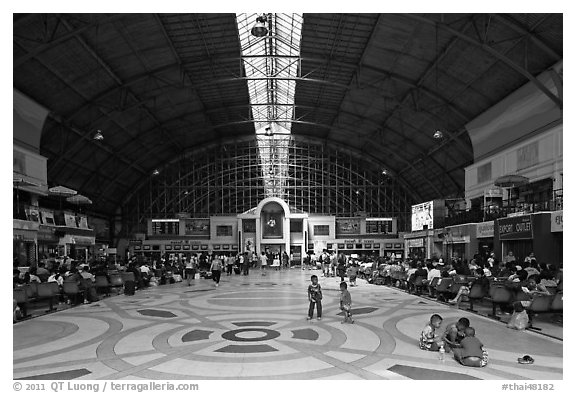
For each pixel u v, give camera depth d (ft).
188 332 35.88
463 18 68.69
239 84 118.73
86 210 144.46
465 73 84.79
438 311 46.34
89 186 137.28
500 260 78.23
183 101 120.37
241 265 114.01
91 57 81.46
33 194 90.84
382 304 52.21
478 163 101.96
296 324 39.17
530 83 76.33
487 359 25.76
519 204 83.25
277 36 99.19
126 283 64.39
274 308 49.62
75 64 81.30
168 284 84.89
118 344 31.65
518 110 83.10
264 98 138.21
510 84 80.89
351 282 78.13
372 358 27.22
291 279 95.61
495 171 93.86
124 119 115.85
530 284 41.09
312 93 124.26
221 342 32.04
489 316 41.78
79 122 103.45
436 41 75.05
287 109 143.64
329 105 131.34
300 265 157.48
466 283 51.52
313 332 35.45
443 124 111.34
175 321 41.32
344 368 25.08
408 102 109.81
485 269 57.82
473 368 24.89
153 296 62.95
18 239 76.54
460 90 91.76
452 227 101.60
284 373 24.23
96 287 61.87
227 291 69.56
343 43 91.50
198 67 102.27
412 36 79.77
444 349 28.66
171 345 31.22
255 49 103.81
